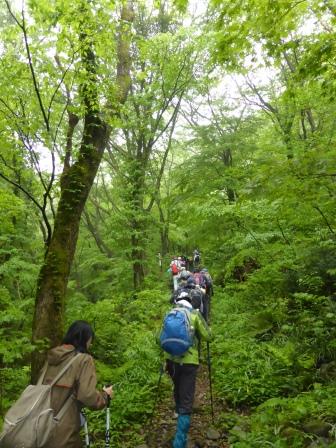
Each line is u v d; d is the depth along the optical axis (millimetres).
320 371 5863
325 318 6777
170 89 14602
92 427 5035
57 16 5594
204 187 13734
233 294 11359
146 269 16672
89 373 3176
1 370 6156
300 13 5395
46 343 5398
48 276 5699
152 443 4855
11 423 2893
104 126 6492
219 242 13250
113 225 14234
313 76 5648
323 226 7883
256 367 6418
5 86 5898
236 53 5898
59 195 6430
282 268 9000
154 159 17734
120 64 7508
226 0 5125
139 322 9672
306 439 4273
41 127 6133
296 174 4723
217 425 5125
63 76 5750
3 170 7152
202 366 7320
